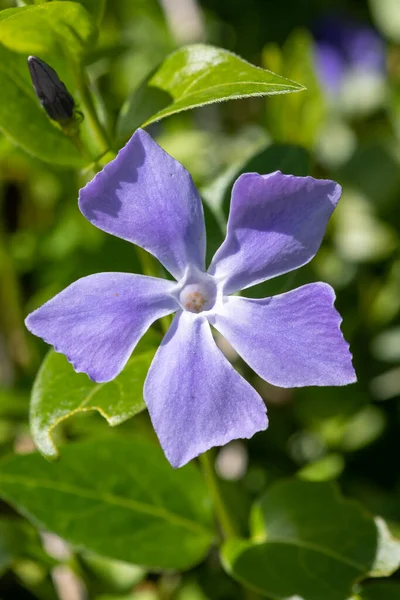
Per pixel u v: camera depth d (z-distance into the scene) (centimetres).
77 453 24
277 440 30
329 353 19
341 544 23
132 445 24
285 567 23
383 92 36
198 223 20
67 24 22
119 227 20
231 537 24
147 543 24
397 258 32
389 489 29
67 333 19
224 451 30
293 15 42
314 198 19
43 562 26
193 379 20
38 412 21
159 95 22
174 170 20
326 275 31
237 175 24
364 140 35
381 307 31
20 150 27
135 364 22
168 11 35
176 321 20
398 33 37
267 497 24
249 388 20
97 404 21
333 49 40
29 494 24
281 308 20
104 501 24
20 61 23
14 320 30
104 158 22
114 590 27
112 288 20
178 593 28
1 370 30
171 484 24
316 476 28
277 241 20
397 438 30
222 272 20
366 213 32
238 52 41
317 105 31
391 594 24
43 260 31
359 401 30
